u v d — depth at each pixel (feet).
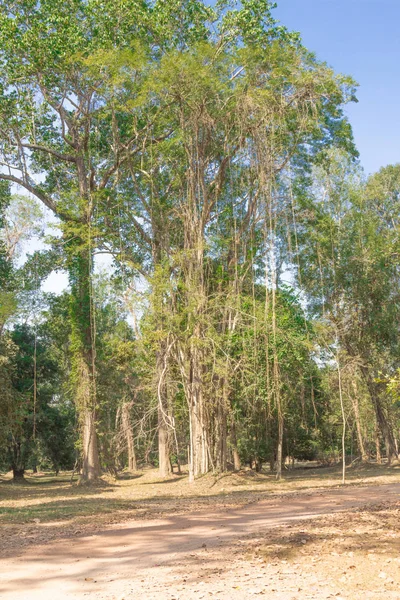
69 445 169.89
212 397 106.01
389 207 152.66
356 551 34.50
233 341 103.30
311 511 56.90
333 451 197.57
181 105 101.60
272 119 98.27
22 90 114.83
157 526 52.08
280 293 111.75
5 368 119.65
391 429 163.84
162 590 29.09
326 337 118.21
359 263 133.08
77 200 115.14
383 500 61.82
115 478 126.52
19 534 49.60
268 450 156.76
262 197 103.45
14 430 120.67
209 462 106.52
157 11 106.32
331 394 152.46
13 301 120.78
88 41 109.40
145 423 120.88
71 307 123.85
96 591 29.78
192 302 97.66
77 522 56.75
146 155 115.65
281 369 107.34
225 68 100.42
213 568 33.09
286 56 100.01
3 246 135.54
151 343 104.27
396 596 26.13
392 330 134.62
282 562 33.42
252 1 106.22
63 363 168.14
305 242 129.29
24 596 29.27
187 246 104.99
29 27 110.42
